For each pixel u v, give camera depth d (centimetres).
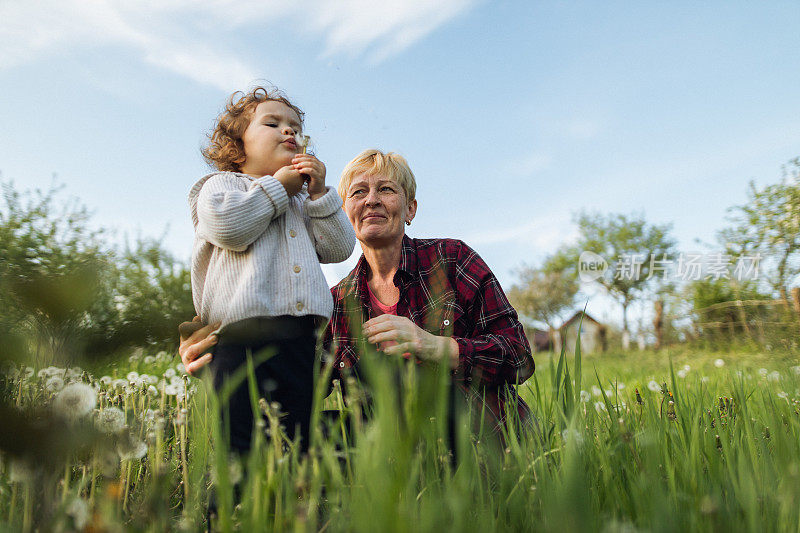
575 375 145
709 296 2172
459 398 177
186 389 193
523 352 230
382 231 254
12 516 107
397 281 255
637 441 143
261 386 171
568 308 4388
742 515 115
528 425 177
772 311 1536
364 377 144
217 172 212
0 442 60
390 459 86
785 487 116
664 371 632
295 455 118
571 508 84
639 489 115
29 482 80
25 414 61
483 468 144
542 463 125
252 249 191
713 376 463
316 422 110
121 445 98
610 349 1833
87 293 54
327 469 121
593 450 142
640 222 4262
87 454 72
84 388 68
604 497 129
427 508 90
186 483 126
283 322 182
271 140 218
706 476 139
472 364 209
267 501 100
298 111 239
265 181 193
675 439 153
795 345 1232
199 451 110
